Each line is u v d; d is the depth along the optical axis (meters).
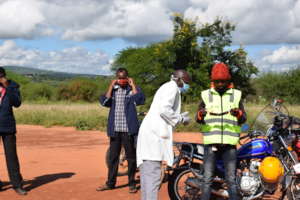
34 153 10.37
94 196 6.10
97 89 51.16
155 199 4.70
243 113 4.80
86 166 8.55
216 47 24.16
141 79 25.98
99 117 17.81
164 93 4.74
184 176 6.25
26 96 49.00
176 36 24.00
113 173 6.42
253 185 5.14
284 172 5.30
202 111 4.85
